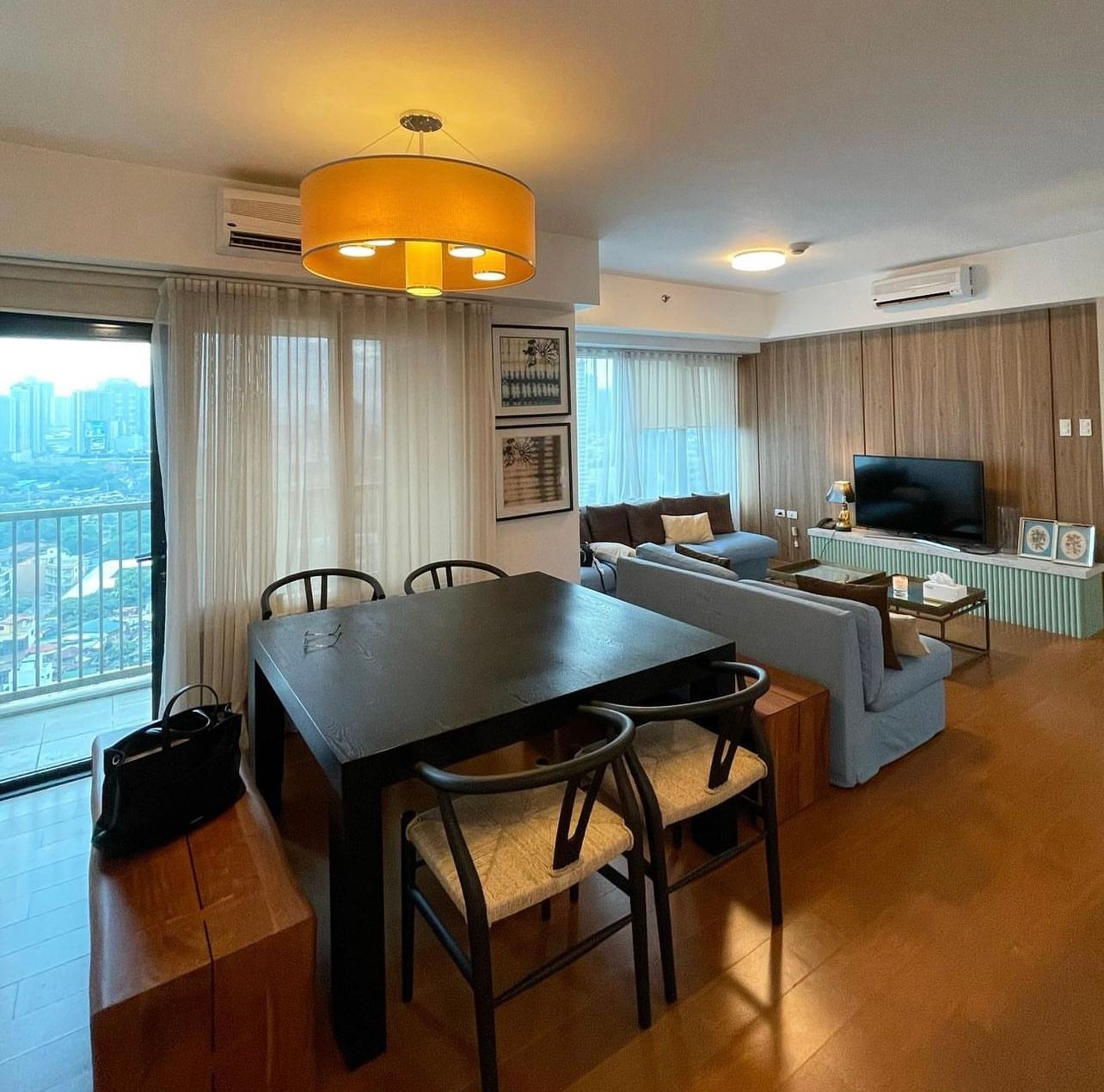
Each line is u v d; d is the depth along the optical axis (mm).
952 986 1745
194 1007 1322
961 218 3709
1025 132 2566
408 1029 1677
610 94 2172
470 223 1705
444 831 1657
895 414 5656
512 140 2525
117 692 3594
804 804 2596
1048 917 1979
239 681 3043
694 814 1792
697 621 3404
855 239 4105
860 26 1830
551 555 4254
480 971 1389
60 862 2387
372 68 1975
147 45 1836
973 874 2178
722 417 6828
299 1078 1440
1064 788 2664
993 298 4551
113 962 1323
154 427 3051
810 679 2781
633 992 1767
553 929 2004
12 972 1885
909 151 2732
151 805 1670
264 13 1694
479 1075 1551
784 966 1828
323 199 1710
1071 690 3621
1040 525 4715
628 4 1695
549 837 1622
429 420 3598
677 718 1657
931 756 2961
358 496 3367
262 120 2299
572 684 1826
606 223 3629
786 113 2357
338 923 1580
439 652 2119
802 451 6461
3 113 2232
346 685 1848
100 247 2592
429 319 3570
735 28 1822
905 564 5445
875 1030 1624
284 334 3127
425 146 2557
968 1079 1492
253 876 1580
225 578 3000
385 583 3473
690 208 3408
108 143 2457
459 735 1600
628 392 6113
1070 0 1734
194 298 2887
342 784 1466
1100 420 4461
